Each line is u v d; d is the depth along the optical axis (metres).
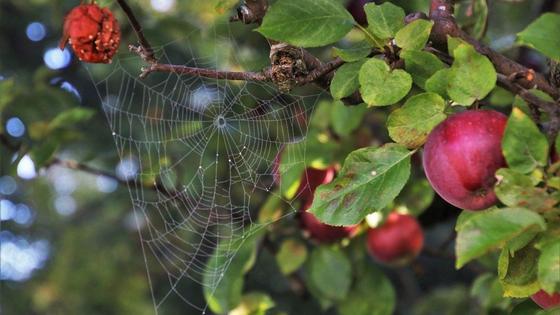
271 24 1.30
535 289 1.28
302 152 1.69
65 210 3.83
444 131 1.26
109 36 1.33
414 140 1.29
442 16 1.35
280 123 1.92
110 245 3.67
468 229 1.18
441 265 3.35
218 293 1.78
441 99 1.26
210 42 2.13
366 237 1.83
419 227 1.79
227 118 1.93
